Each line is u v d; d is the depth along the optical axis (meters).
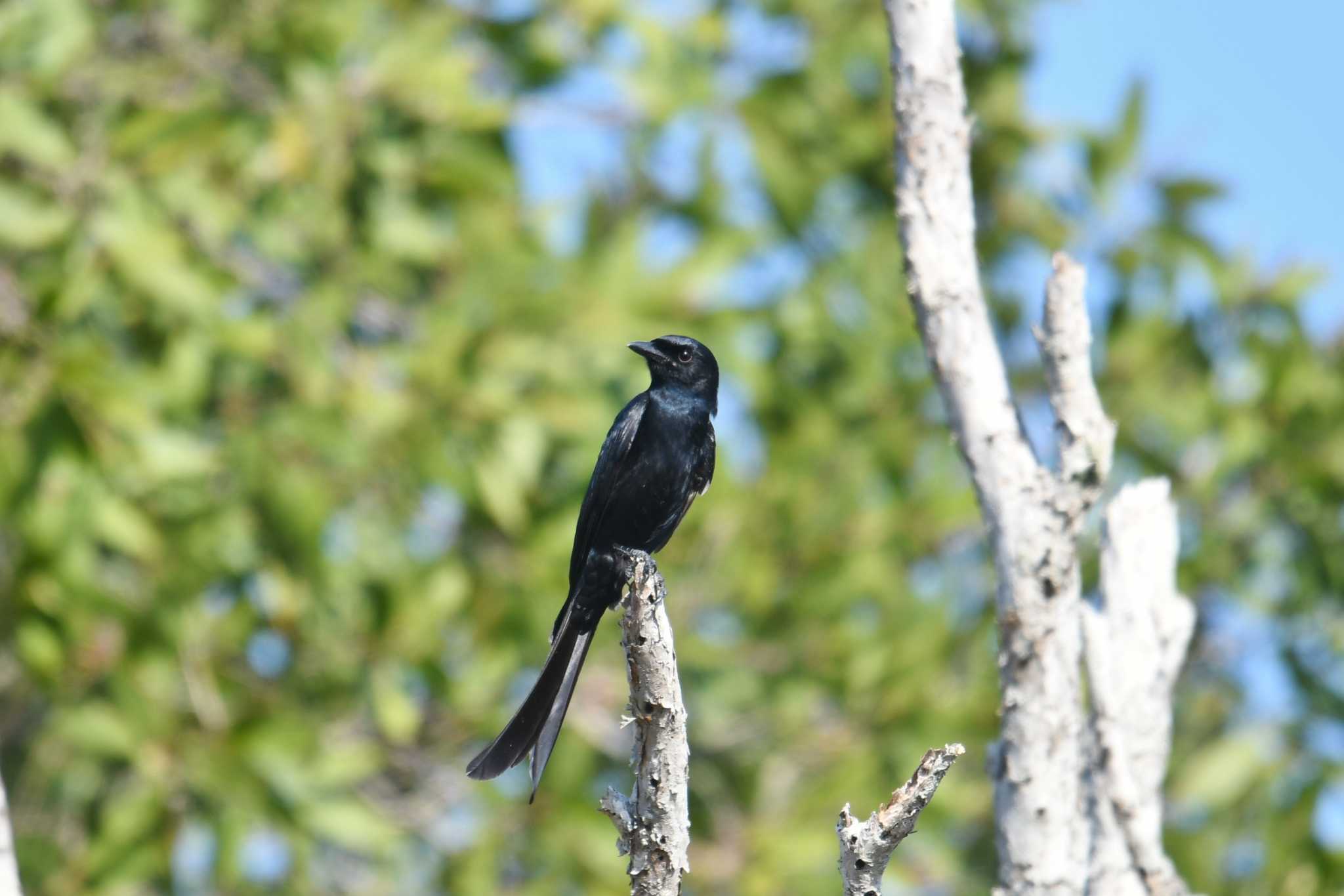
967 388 6.21
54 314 11.34
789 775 15.03
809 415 16.08
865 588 15.47
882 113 16.97
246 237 14.15
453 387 13.02
